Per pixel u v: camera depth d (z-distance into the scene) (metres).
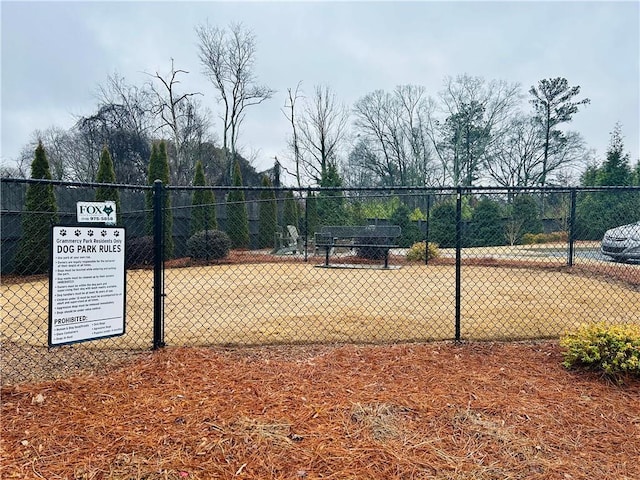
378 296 5.77
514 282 7.09
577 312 4.64
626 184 19.52
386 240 9.68
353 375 2.62
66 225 2.49
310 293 6.02
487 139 29.80
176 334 3.66
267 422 2.01
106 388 2.38
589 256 9.72
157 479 1.59
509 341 3.44
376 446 1.84
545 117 29.78
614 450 1.86
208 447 1.80
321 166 27.44
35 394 2.26
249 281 7.31
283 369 2.72
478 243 14.95
